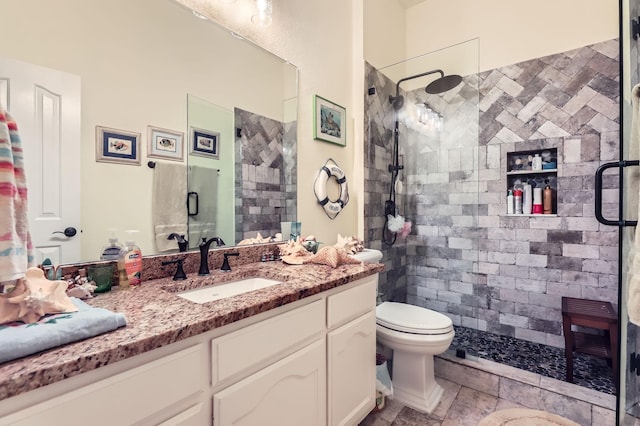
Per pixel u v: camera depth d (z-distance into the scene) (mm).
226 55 1473
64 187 977
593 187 2092
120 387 606
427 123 2475
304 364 1067
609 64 2055
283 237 1749
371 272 1431
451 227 2447
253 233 1604
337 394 1233
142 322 719
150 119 1202
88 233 1030
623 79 1206
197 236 1359
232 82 1504
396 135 2549
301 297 1029
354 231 2279
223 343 801
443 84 2381
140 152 1172
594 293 2090
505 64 2418
